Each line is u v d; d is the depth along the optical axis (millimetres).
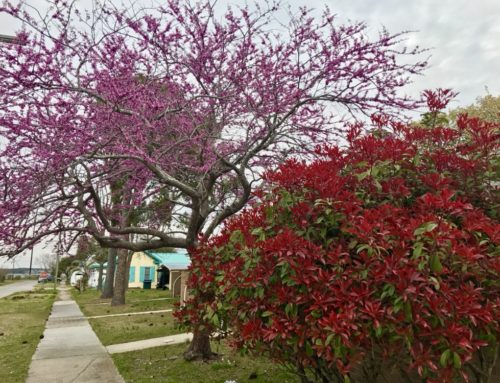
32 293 30219
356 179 3258
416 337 2428
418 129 3639
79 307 16797
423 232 2418
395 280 2402
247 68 5520
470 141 3486
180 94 5898
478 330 2559
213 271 3984
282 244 2771
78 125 5004
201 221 6355
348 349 2568
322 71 5359
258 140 6051
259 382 4980
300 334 2738
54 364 6363
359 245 2680
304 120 5984
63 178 5090
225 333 4176
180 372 5535
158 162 5293
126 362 6328
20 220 5039
